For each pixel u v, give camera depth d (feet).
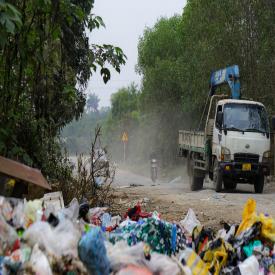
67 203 40.52
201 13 119.34
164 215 49.34
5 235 17.42
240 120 81.97
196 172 92.94
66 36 49.26
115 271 17.16
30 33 37.52
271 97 111.96
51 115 48.26
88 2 48.75
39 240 17.25
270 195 73.82
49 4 36.50
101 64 43.16
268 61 112.68
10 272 15.94
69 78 52.80
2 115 36.96
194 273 20.44
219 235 26.40
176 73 152.76
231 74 87.86
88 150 58.08
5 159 24.26
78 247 16.49
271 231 24.86
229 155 80.53
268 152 81.66
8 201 20.85
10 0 35.22
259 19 112.57
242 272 21.17
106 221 27.30
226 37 114.32
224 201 63.36
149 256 18.35
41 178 24.06
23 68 38.83
